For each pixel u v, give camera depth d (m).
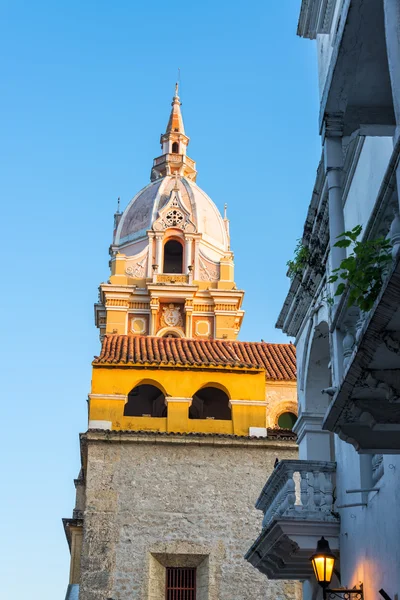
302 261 22.03
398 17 11.17
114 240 65.62
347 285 12.04
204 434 32.19
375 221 12.68
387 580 16.25
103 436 31.91
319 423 23.47
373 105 15.47
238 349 40.50
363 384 11.94
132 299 60.91
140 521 31.17
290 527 20.42
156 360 33.38
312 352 23.33
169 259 66.31
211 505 31.56
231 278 62.84
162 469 31.86
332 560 17.06
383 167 16.61
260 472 32.12
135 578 30.44
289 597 30.72
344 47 14.02
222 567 30.84
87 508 31.16
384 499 16.61
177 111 75.50
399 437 13.43
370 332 10.88
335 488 21.11
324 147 15.50
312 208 21.14
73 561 34.38
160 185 67.50
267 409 38.31
